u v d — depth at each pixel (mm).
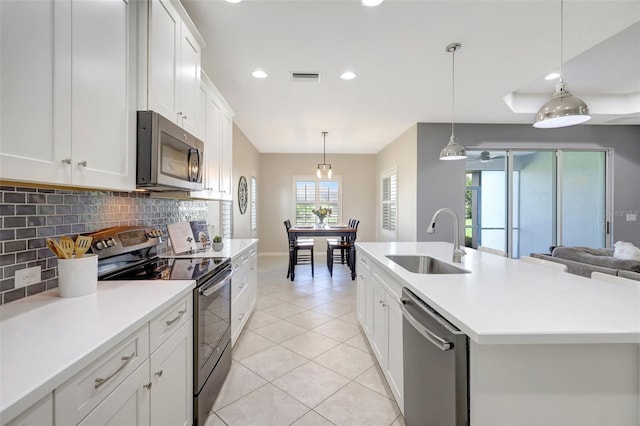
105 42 1278
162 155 1559
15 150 878
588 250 3014
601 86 3828
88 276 1292
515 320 1008
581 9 2004
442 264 2182
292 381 2057
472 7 2000
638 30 2529
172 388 1320
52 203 1366
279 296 4039
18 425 622
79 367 758
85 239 1337
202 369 1610
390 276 1859
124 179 1413
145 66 1509
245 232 5746
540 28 2223
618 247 2738
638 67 3270
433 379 1195
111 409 911
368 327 2508
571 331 926
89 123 1179
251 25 2195
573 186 4875
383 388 1980
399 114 4270
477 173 4945
